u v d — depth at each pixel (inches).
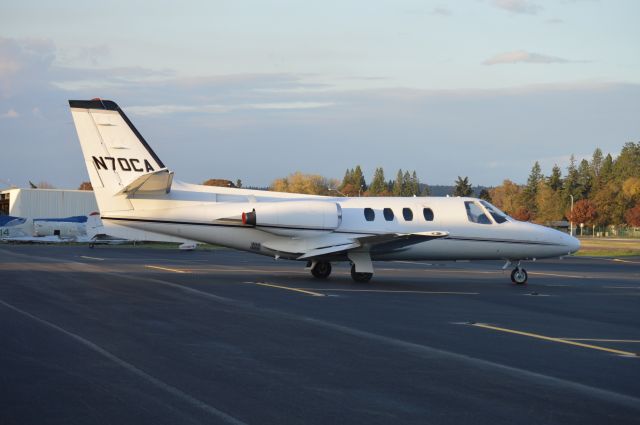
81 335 648.4
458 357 583.8
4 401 417.7
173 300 944.3
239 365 530.6
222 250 3021.7
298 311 855.7
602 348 643.5
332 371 518.0
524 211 7219.5
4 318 753.6
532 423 394.6
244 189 1339.8
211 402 422.6
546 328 771.4
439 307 944.3
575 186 7593.5
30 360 534.3
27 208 4335.6
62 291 1044.5
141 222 1261.1
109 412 397.4
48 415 390.3
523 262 2349.9
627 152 7514.8
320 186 7578.7
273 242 1305.4
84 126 1242.0
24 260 1918.1
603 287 1350.9
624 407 432.5
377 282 1341.0
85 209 4532.5
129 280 1253.7
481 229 1373.0
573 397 454.9
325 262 1379.2
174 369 511.5
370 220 1337.4
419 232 1322.6
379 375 507.8
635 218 5954.7
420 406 425.4
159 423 378.9
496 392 464.4
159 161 1267.2
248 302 938.1
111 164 1250.0
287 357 566.3
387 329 730.8
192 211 1275.8
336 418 394.9
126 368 511.5
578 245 1425.9
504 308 955.3
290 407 415.5
